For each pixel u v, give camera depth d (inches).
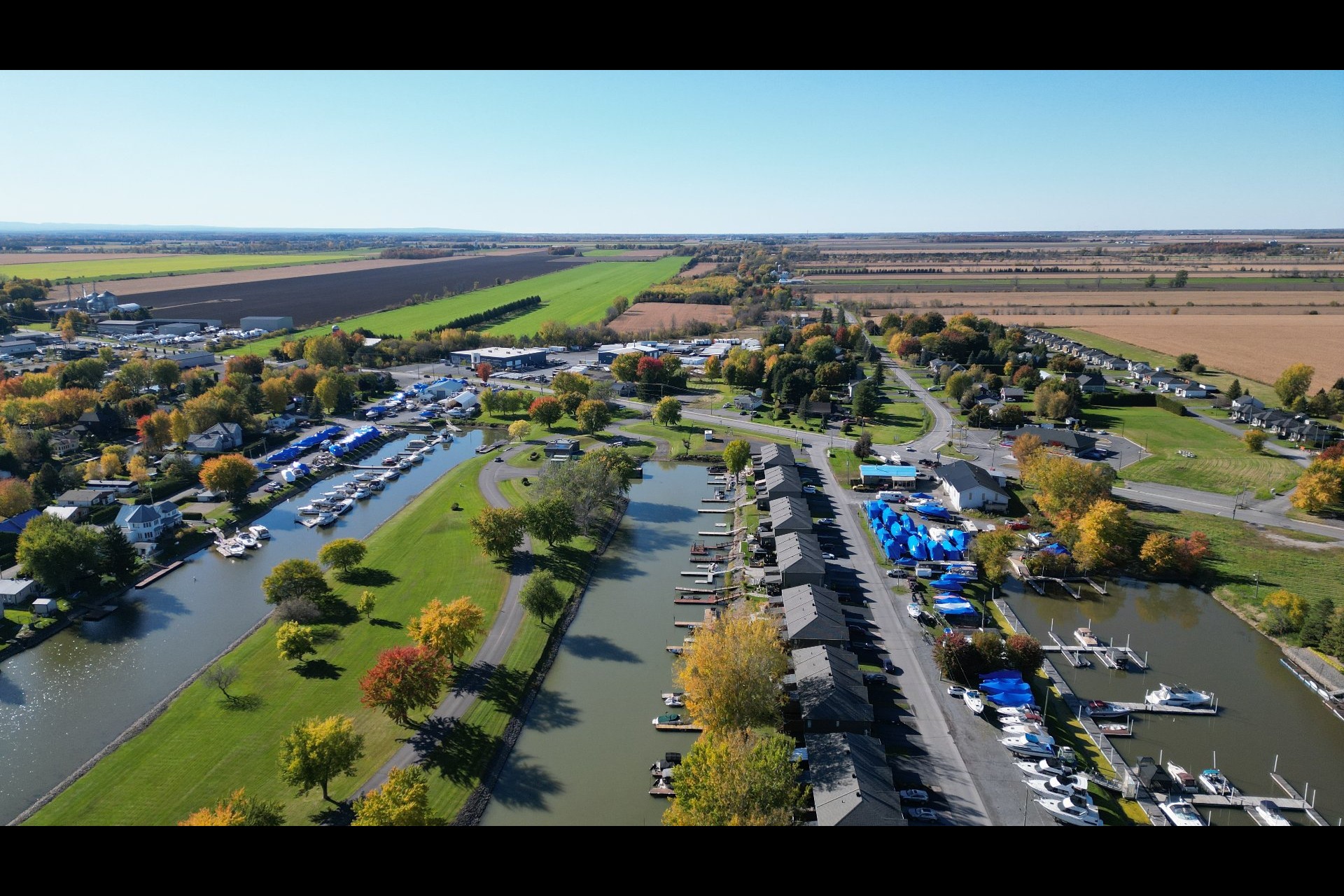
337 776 2723.9
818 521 5024.6
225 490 5418.3
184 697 3181.6
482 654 3496.6
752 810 2306.8
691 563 4581.7
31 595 3991.1
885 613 3850.9
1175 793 2667.3
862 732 2876.5
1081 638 3663.9
